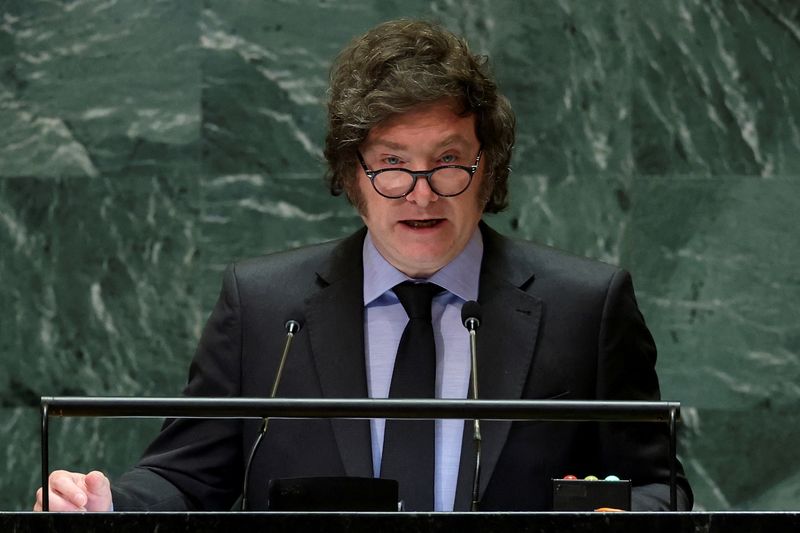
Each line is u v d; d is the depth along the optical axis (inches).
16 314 682.8
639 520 244.4
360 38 394.3
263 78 687.1
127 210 685.3
